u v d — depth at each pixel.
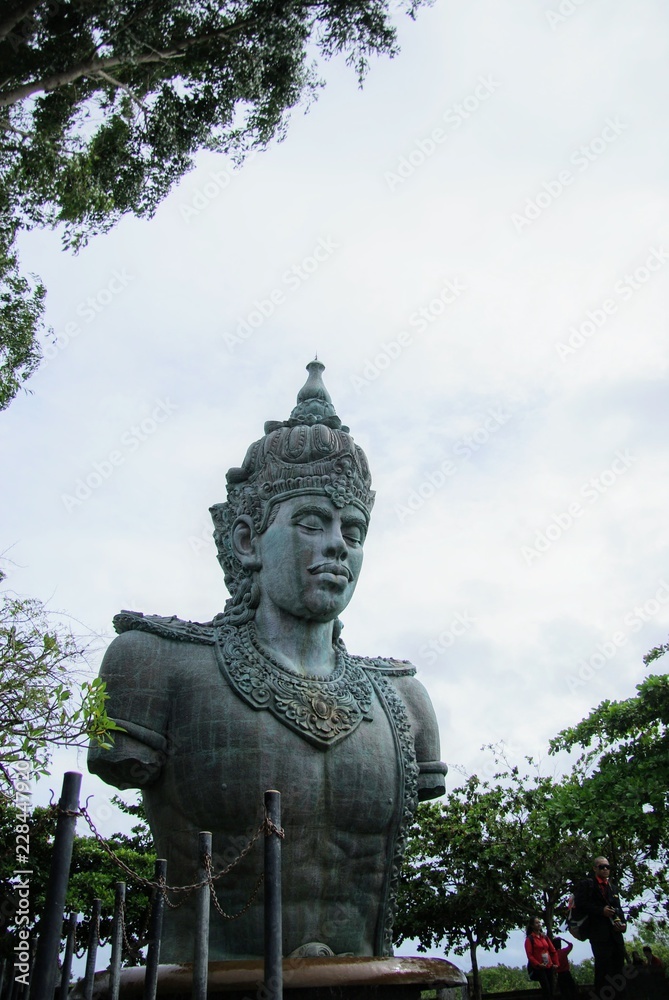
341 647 8.66
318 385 9.39
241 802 7.29
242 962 6.54
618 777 12.41
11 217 8.23
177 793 7.43
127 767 7.39
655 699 12.50
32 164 7.69
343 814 7.59
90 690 6.52
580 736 13.12
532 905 16.45
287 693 7.75
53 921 4.71
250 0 7.78
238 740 7.43
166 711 7.68
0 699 6.40
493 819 16.92
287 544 8.28
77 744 6.45
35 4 6.87
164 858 7.40
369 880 7.72
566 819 12.79
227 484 9.05
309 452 8.59
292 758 7.49
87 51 7.41
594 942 8.41
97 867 15.41
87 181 7.93
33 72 7.36
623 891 15.48
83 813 5.07
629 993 9.09
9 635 6.60
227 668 7.80
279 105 8.49
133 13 7.48
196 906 5.62
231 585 8.67
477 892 16.55
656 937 18.55
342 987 6.48
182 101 8.40
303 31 8.09
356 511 8.54
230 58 8.09
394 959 6.79
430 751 8.70
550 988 10.74
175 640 8.01
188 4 7.61
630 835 12.96
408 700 8.88
